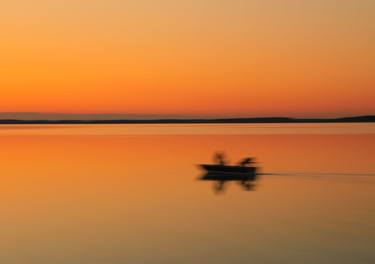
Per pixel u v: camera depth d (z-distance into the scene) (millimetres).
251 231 30703
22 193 44406
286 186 48281
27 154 82875
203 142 115000
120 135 163000
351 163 64750
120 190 46219
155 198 42188
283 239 28859
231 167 55781
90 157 77562
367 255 25719
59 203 39812
